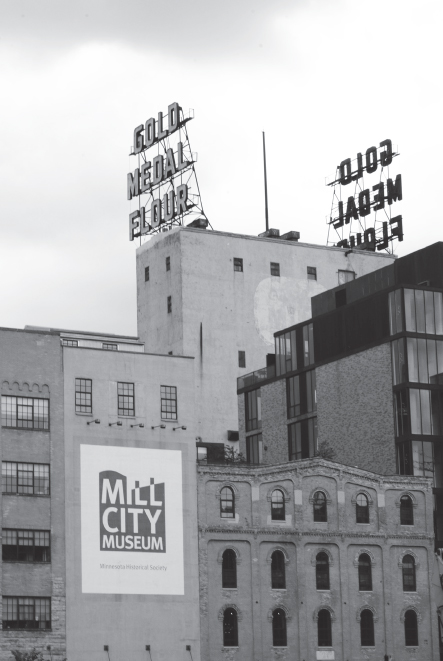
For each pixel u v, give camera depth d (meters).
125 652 105.56
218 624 109.44
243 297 157.75
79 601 104.81
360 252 166.50
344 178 169.25
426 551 118.31
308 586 113.19
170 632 107.44
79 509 106.38
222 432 152.25
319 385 133.25
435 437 122.25
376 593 115.62
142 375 111.19
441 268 129.50
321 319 135.00
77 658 103.81
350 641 113.62
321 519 115.00
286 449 137.00
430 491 119.38
